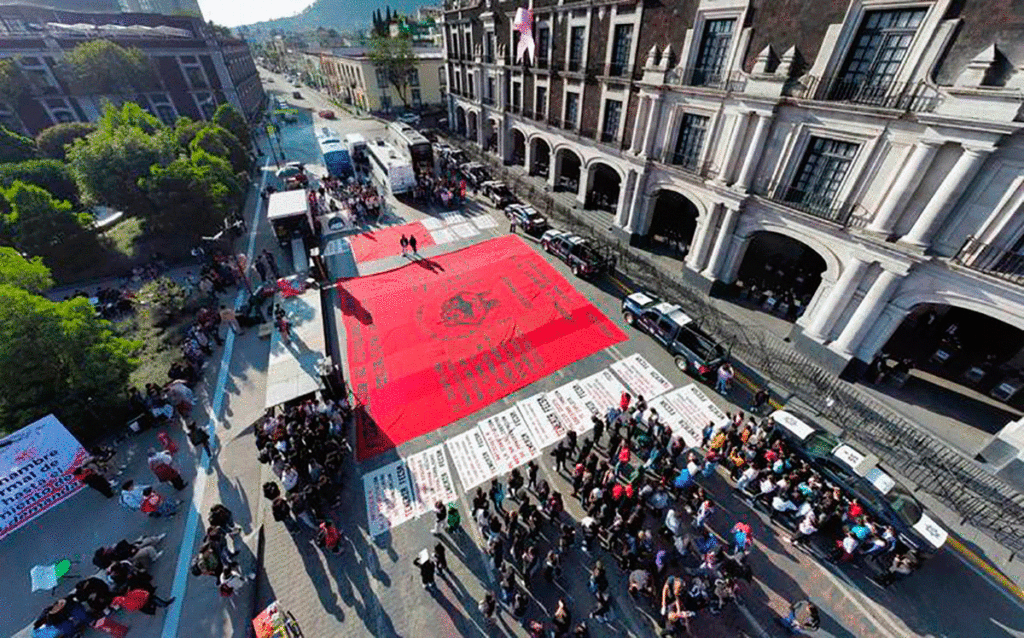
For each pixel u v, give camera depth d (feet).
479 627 34.76
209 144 108.58
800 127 53.98
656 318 63.00
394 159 119.03
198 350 60.54
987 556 38.91
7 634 34.45
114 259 87.51
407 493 44.60
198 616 35.14
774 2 52.95
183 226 84.43
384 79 227.61
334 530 38.09
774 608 35.99
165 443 47.80
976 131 38.86
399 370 60.64
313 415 47.83
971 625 34.99
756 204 62.39
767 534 40.98
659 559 36.04
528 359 62.44
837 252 54.65
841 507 39.65
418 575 37.99
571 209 105.09
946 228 44.70
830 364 58.03
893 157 47.09
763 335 65.16
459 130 169.99
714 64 63.36
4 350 42.78
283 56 482.28
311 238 94.32
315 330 65.87
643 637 34.19
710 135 65.82
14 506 40.96
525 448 49.52
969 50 39.63
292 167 131.95
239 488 44.93
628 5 73.56
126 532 41.01
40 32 145.79
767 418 46.93
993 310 42.98
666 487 43.88
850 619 35.35
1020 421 43.11
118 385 50.01
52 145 107.45
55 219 76.18
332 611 35.60
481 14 120.67
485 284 79.77
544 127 108.37
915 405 53.16
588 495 41.32
